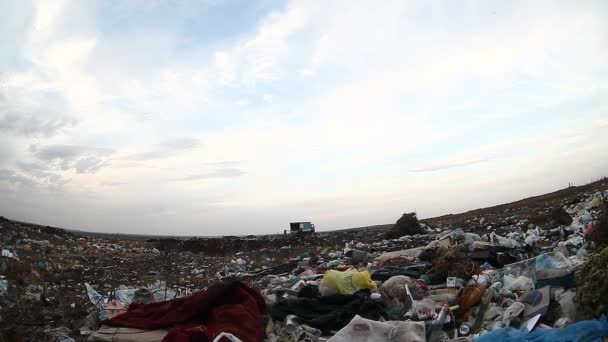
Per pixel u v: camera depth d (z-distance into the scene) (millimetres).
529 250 10680
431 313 6016
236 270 15789
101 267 16047
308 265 13516
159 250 27766
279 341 5754
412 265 9523
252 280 12719
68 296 9594
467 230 20266
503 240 11211
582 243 9516
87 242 28094
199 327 5371
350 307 6445
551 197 33125
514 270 7488
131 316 6391
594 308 4699
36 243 21109
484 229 19625
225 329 5227
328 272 7727
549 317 5316
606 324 4219
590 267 5168
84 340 6379
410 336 4918
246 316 5746
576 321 4922
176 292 9859
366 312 6375
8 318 7195
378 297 6863
